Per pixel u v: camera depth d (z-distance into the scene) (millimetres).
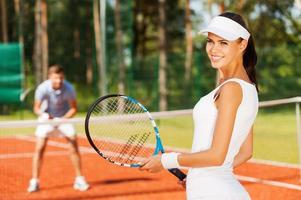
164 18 26469
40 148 7559
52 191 7594
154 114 6160
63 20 45594
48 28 45250
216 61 2670
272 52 26375
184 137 15648
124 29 42938
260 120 20562
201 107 2662
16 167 9898
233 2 26453
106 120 4730
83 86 42031
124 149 3451
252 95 2588
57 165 10039
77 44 44531
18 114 27250
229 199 2609
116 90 38500
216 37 2646
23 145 13750
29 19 42062
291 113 22953
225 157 2510
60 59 44844
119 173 8938
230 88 2535
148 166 2689
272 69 26188
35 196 7273
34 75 40562
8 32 42375
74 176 8773
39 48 30875
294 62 26234
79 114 28438
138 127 4492
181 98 29766
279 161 10703
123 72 29156
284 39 28688
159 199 6984
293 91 25812
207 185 2633
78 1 45781
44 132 7508
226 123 2492
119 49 29344
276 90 26031
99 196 7227
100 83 36156
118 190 7590
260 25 28328
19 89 22203
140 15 42719
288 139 14695
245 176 8695
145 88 28875
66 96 7488
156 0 43062
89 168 9555
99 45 36969
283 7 27922
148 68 28875
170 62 33156
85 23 45562
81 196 7242
